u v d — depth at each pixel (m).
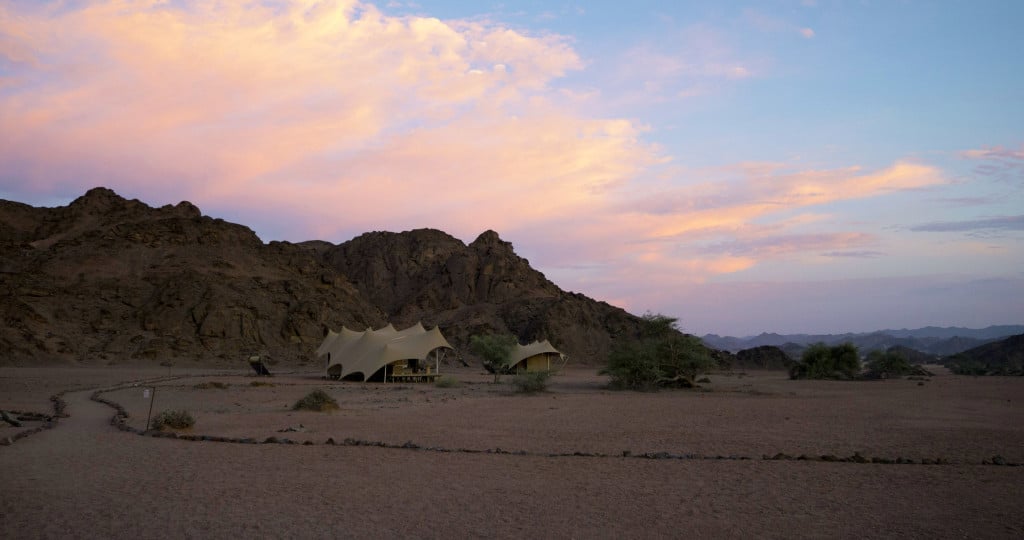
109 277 93.44
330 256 158.25
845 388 54.34
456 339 114.75
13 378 54.25
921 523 11.80
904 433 24.33
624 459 18.19
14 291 82.81
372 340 66.62
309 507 12.50
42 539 10.31
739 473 16.27
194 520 11.47
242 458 17.67
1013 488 14.68
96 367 73.12
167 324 86.44
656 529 11.31
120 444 19.97
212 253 106.31
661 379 51.44
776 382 65.38
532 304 128.12
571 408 34.28
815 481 15.34
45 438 21.23
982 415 31.27
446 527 11.30
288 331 95.19
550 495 13.76
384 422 26.92
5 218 107.25
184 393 42.69
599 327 123.75
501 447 20.42
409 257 154.00
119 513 11.85
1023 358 133.88
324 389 50.22
